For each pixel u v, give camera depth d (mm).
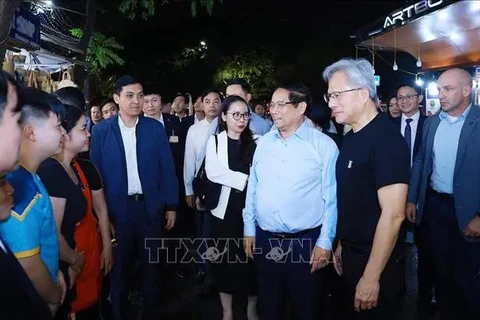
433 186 3959
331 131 4168
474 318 3701
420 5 4805
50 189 2502
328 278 3135
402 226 2592
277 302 3066
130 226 3850
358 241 2553
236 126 3770
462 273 3703
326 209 2889
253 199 3229
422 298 4367
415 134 5359
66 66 6379
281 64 20047
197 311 4434
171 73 19781
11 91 1469
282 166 2922
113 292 3840
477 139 3533
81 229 2879
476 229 3521
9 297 1418
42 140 2082
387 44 6289
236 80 4723
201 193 3965
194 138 4941
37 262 1800
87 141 2883
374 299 2402
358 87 2477
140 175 3848
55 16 7129
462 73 3699
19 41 3939
